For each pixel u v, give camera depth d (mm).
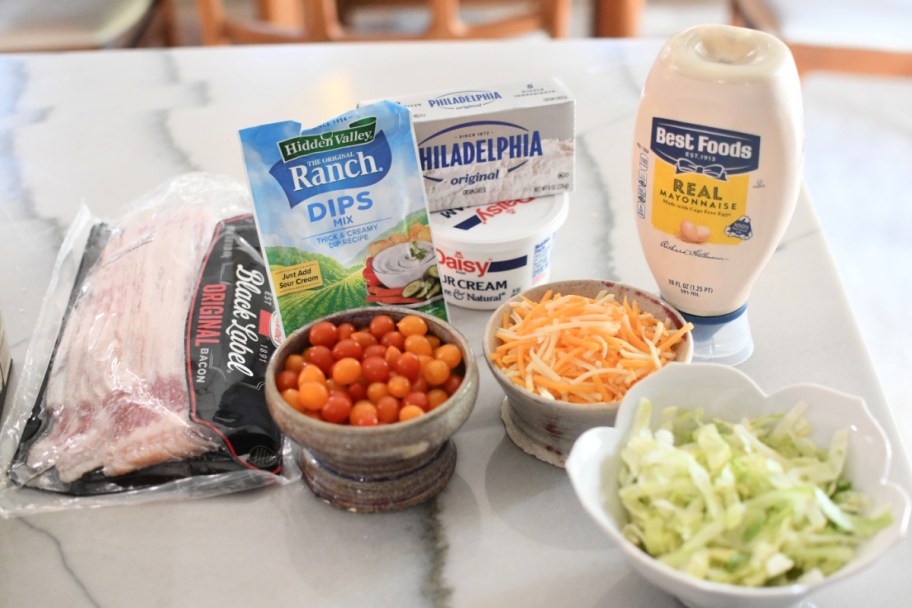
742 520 573
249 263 870
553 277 929
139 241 900
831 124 2498
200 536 677
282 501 705
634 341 715
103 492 705
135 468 705
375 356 672
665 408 658
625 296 767
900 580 627
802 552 559
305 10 1708
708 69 678
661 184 735
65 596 635
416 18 3016
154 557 662
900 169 2324
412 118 814
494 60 1324
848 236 2102
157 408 717
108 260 894
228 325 791
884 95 2613
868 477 597
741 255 741
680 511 578
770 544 553
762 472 590
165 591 638
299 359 689
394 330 722
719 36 709
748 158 688
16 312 890
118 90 1271
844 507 588
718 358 804
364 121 760
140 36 1951
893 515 559
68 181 1087
